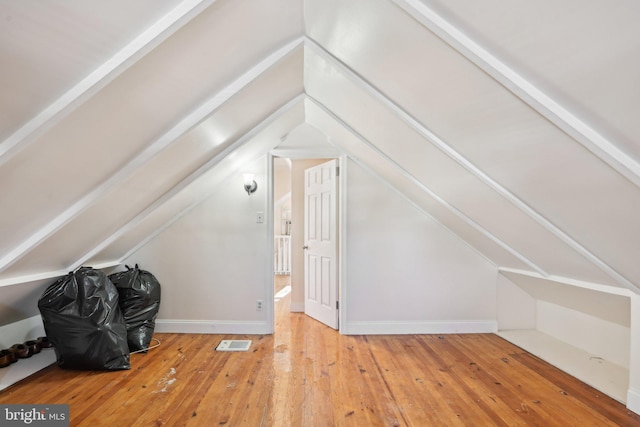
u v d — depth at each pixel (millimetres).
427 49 1348
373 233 3496
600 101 1082
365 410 2064
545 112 1210
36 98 1140
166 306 3477
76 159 1551
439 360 2818
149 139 1834
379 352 2984
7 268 1957
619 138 1160
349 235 3484
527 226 2211
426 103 1725
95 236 2508
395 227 3498
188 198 3221
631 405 2072
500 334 3412
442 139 1941
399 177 3055
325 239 3846
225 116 2129
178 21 1142
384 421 1954
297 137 3516
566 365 2670
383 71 1702
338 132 3053
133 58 1174
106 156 1692
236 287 3479
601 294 2467
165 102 1618
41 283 2508
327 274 3791
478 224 2811
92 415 1988
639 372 2057
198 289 3475
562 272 2557
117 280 3008
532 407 2107
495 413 2041
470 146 1810
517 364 2746
